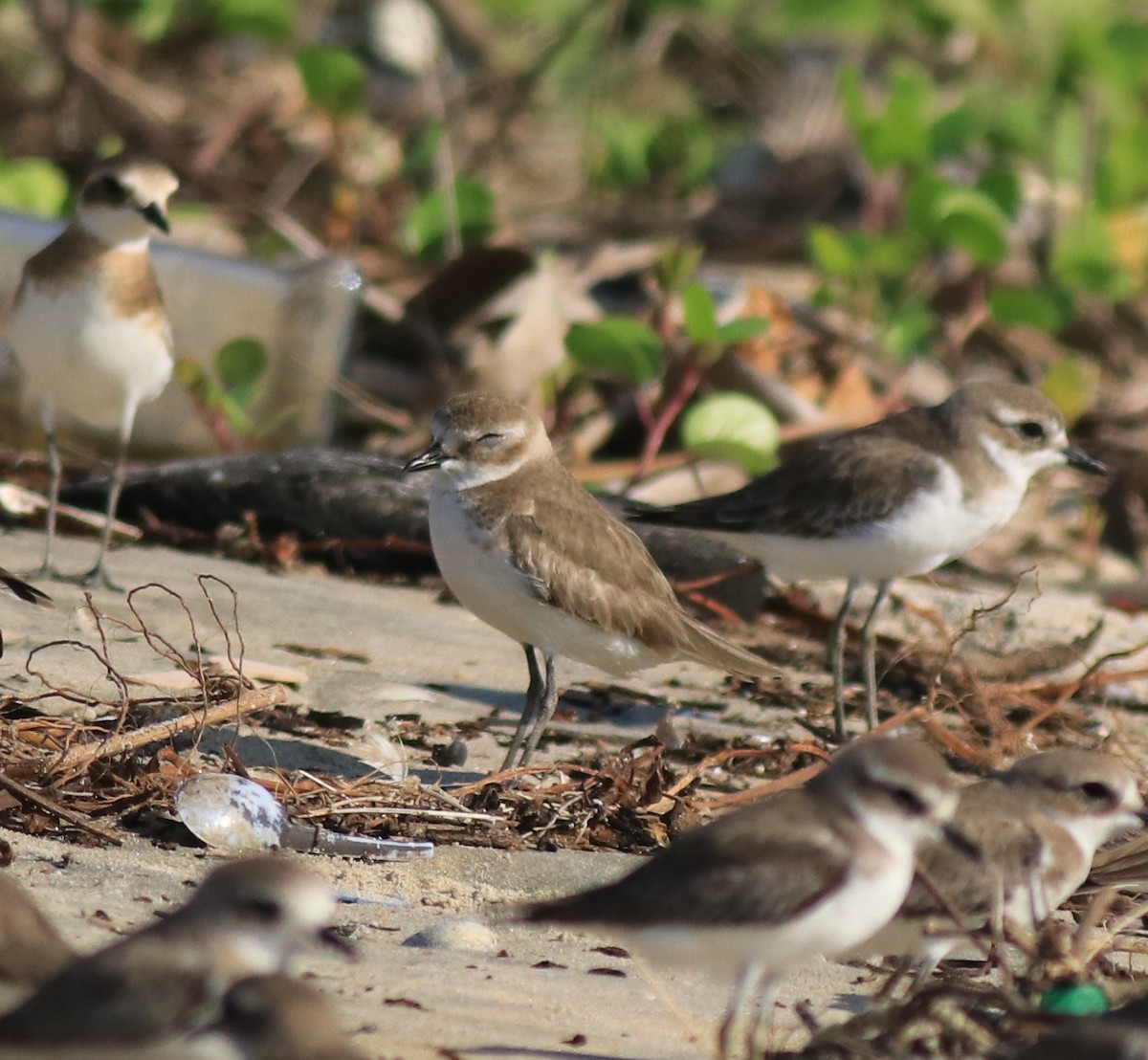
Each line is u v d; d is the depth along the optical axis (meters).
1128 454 17.84
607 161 22.58
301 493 13.56
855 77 19.59
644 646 10.28
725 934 6.61
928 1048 6.72
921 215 17.89
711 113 25.64
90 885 7.73
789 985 7.93
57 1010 5.58
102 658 9.48
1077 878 7.89
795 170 23.66
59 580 12.00
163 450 14.98
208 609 11.84
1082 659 12.59
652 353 15.07
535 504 10.05
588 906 6.61
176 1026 5.60
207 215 19.12
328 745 9.89
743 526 11.84
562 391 16.12
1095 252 19.33
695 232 22.28
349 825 8.91
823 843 6.67
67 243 12.27
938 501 11.42
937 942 7.44
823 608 13.61
